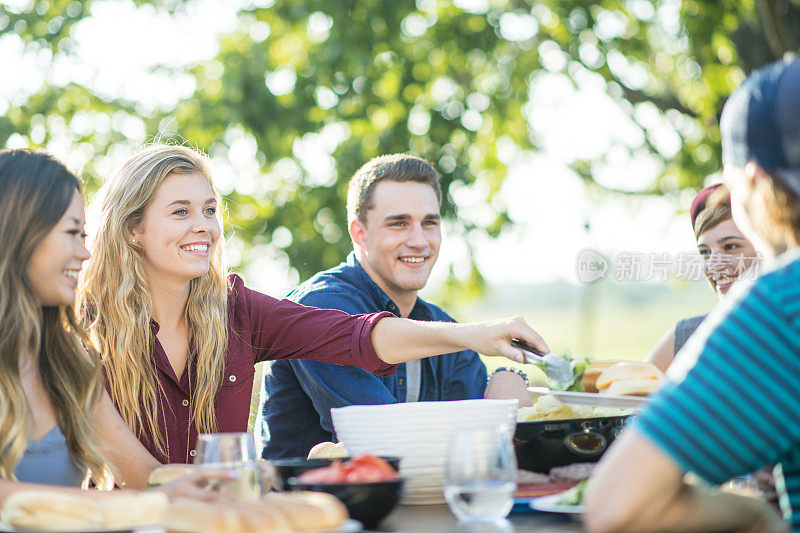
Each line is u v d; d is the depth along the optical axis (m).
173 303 2.75
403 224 3.30
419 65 9.68
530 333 2.28
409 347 2.62
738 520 1.43
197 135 9.90
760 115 1.42
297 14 9.30
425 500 1.93
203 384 2.72
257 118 9.65
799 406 1.29
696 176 9.44
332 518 1.46
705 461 1.29
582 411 2.13
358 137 9.73
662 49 9.65
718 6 8.09
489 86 10.34
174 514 1.46
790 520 1.38
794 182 1.40
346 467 1.70
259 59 9.67
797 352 1.30
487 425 1.92
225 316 2.81
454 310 10.60
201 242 2.72
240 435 1.71
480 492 1.57
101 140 10.59
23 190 2.10
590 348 23.38
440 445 1.90
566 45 9.71
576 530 1.55
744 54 8.14
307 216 9.99
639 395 1.87
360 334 2.70
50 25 10.40
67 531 1.51
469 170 10.15
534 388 2.19
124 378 2.64
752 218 1.48
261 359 2.91
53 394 2.20
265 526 1.42
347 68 9.39
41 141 10.44
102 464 2.22
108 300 2.68
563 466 1.99
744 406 1.29
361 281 3.35
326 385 2.97
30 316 2.10
